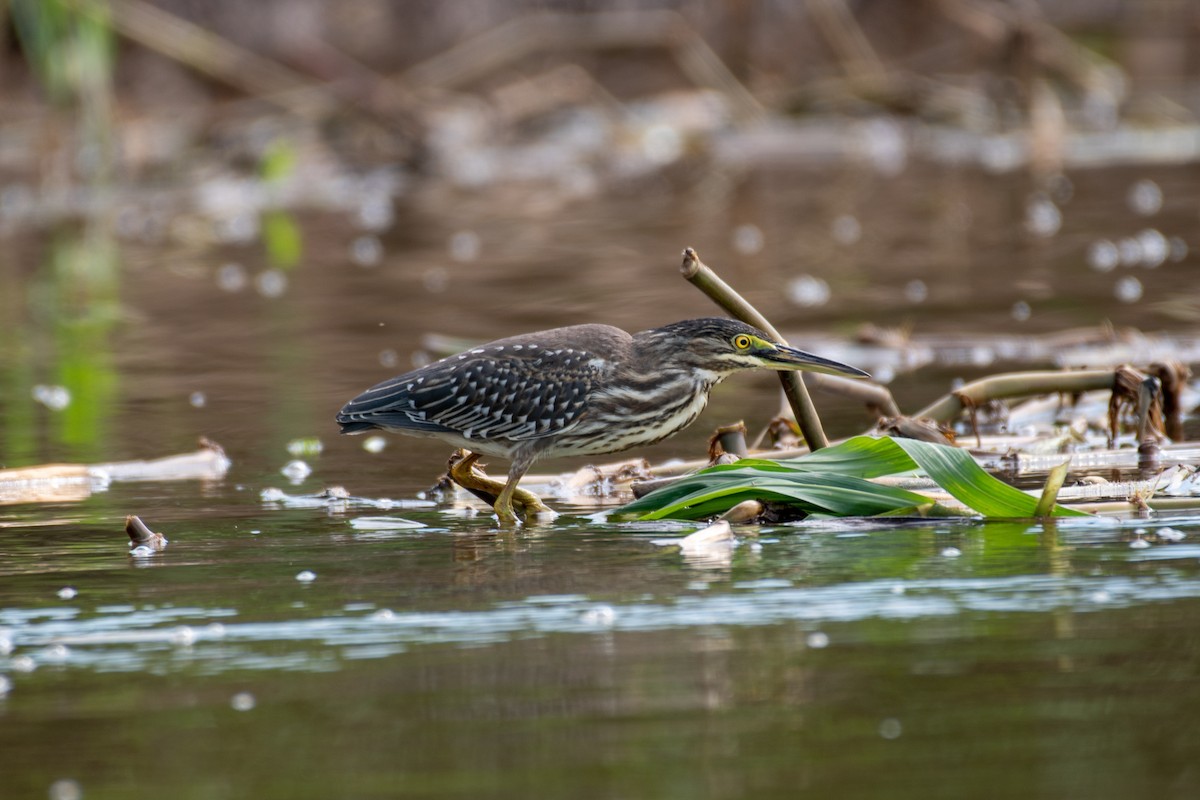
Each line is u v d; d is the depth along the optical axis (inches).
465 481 463.2
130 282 961.5
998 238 1019.9
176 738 273.4
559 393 458.3
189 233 1158.3
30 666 312.0
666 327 475.2
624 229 1115.3
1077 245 976.3
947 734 268.7
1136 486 440.8
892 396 601.6
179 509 462.3
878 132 1524.4
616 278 909.8
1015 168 1350.9
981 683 291.1
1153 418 499.5
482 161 1461.6
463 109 1503.4
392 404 462.6
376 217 1214.3
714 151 1471.5
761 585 357.4
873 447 433.1
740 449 481.1
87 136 1243.2
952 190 1238.3
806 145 1501.0
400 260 1014.4
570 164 1443.2
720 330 465.4
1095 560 370.3
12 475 496.7
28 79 1445.6
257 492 486.9
